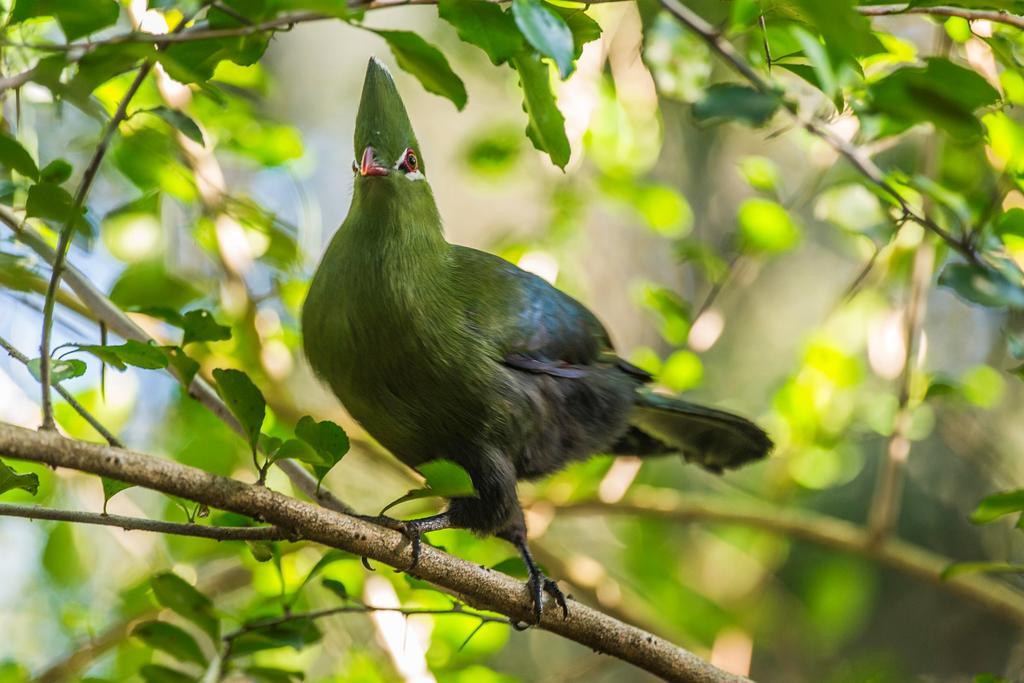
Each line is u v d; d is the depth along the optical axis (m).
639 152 11.97
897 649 15.41
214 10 5.38
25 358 5.47
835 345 11.77
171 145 9.75
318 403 13.54
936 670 15.27
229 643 6.89
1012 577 13.56
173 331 10.35
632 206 11.93
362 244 7.34
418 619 9.53
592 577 11.47
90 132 9.37
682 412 9.11
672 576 12.73
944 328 15.25
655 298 11.42
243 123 10.49
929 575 11.11
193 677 6.98
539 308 8.02
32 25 6.96
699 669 6.90
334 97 17.45
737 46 8.92
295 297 10.84
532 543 11.16
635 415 9.15
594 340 8.46
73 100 5.36
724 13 9.30
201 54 5.66
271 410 10.31
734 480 14.88
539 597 6.79
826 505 15.59
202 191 10.15
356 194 7.46
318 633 7.12
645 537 12.93
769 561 13.50
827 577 13.14
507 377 7.66
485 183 12.62
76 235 6.67
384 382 7.45
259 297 10.73
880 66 8.12
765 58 6.67
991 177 9.19
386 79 7.40
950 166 8.92
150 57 4.90
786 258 16.33
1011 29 7.57
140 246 9.87
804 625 13.80
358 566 9.66
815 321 15.97
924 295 10.05
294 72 17.45
